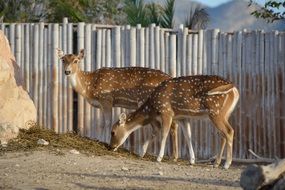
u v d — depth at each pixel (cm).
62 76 3156
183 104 2795
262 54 3053
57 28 3170
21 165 2483
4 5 4741
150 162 2750
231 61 3091
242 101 3070
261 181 1830
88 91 3014
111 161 2652
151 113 2869
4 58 3005
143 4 4147
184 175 2383
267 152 3042
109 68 3036
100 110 3134
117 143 2912
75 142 2920
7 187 2095
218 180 2289
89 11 4972
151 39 3139
